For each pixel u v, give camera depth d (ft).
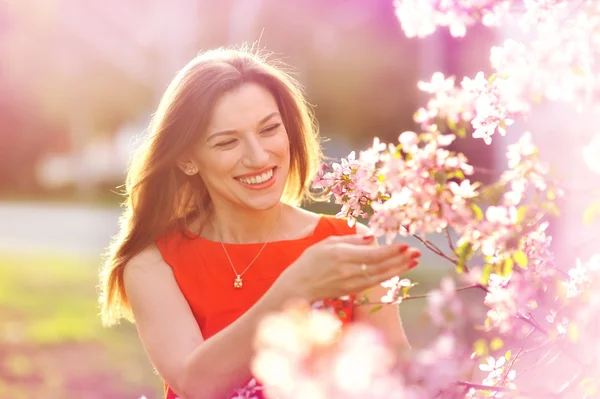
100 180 105.91
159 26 76.64
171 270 7.36
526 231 4.37
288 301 4.63
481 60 17.63
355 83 94.12
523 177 4.40
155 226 7.49
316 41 94.99
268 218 7.58
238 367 5.08
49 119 110.63
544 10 4.50
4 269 41.98
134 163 7.61
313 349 3.56
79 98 105.50
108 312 7.95
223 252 7.39
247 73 7.02
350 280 4.53
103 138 113.09
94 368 22.24
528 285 4.55
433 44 41.75
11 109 110.11
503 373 5.23
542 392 4.63
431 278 28.76
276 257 7.45
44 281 38.27
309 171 8.07
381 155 4.84
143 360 23.39
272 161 6.89
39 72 105.09
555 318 4.72
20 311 30.73
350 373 3.37
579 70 4.22
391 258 4.45
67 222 67.62
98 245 51.52
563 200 4.39
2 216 75.10
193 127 6.93
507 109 4.84
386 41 93.56
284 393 3.48
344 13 93.45
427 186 4.41
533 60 4.30
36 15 101.04
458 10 4.58
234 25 79.51
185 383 5.27
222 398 5.20
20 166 113.39
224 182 6.99
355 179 5.51
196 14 75.77
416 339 12.05
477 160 23.17
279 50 94.63
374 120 95.71
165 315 6.97
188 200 7.67
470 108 4.63
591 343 4.38
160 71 76.79
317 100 95.91
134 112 106.93
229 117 6.80
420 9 4.58
